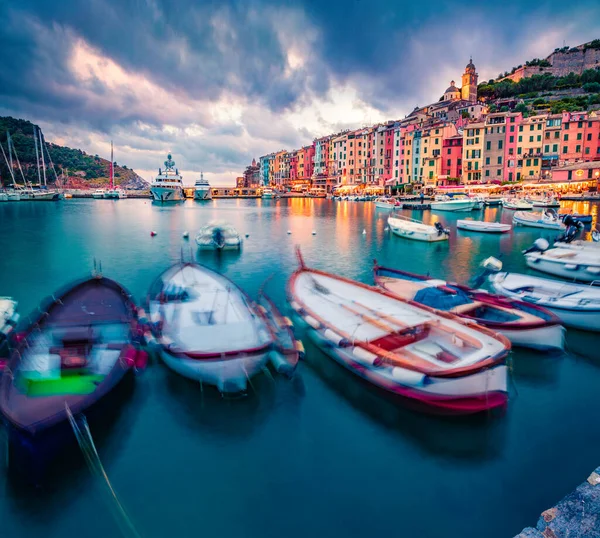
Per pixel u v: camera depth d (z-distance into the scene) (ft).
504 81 442.09
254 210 243.40
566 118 248.73
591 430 29.43
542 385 35.29
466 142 273.95
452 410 29.04
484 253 95.86
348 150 362.12
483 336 31.71
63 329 35.76
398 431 29.35
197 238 104.32
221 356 30.09
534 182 242.17
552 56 447.42
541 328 36.40
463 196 225.76
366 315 38.78
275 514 22.61
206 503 23.30
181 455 26.89
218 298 45.11
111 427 29.40
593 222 134.62
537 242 74.13
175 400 32.58
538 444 27.99
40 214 208.95
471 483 24.66
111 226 154.30
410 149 311.27
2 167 479.00
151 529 21.72
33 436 23.50
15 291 65.05
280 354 33.81
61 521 22.21
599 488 21.97
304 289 47.21
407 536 21.27
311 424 29.99
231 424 29.96
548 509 21.31
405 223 120.26
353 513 22.66
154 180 336.29
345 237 122.83
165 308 42.45
